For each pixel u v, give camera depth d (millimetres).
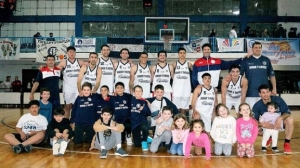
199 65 5109
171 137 4246
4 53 13828
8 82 14852
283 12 15430
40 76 5277
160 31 13172
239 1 15430
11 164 3459
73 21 15539
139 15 15406
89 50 13219
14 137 4215
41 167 3338
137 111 4672
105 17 15422
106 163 3564
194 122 3881
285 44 13070
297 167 3393
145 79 5359
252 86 4863
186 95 5285
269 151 4359
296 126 7730
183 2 15547
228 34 15492
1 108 13305
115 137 4113
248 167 3402
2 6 14414
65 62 5434
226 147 4051
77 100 4688
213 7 15523
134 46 13266
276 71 14883
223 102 4812
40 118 4457
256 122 4004
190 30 15516
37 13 15734
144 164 3533
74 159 3764
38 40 13359
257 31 15438
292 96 14016
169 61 13656
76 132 4633
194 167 3400
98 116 4734
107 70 5438
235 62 5102
